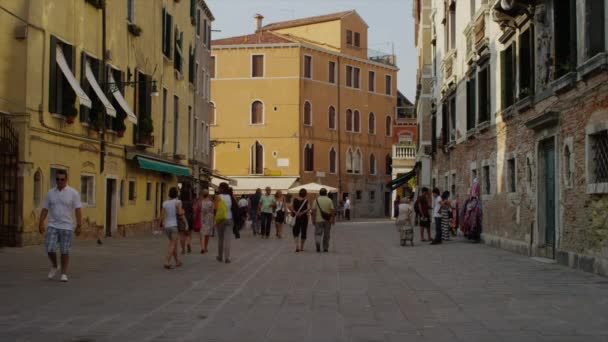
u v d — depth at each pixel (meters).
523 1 16.88
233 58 61.81
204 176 43.38
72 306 9.50
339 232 33.94
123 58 25.98
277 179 60.78
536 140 17.00
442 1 32.06
